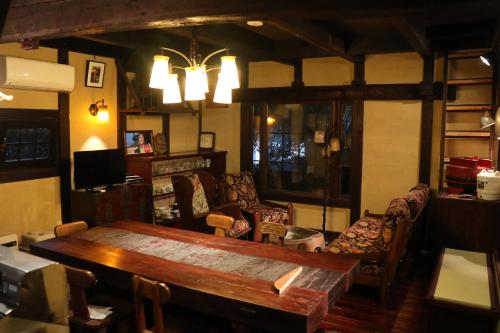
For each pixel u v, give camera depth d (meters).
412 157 5.36
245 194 5.94
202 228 5.06
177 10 2.35
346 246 4.24
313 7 2.09
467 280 3.08
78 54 4.98
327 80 5.80
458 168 4.82
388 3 2.00
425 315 3.57
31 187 4.55
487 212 4.47
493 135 5.01
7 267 1.67
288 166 6.28
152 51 5.19
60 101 4.78
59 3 2.78
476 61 5.05
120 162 5.13
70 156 4.94
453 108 5.16
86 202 4.68
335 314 3.58
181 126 6.48
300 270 2.60
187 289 2.35
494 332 2.59
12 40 3.10
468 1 1.87
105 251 2.97
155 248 3.04
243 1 2.18
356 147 5.65
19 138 4.43
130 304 2.76
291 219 5.79
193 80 2.97
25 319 1.63
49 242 3.17
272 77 6.19
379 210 5.60
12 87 3.98
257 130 6.47
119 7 2.54
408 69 5.29
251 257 2.87
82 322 2.48
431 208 5.09
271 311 2.11
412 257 4.73
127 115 5.59
